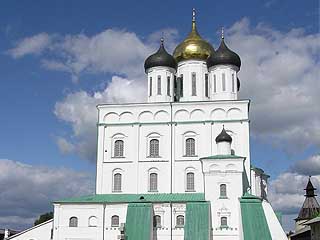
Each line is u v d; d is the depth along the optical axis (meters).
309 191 106.62
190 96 80.75
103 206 66.56
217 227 64.06
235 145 71.50
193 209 63.94
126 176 72.12
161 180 71.38
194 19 88.62
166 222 65.31
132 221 62.66
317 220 62.75
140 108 74.94
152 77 80.12
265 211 65.62
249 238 59.25
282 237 64.06
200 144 72.12
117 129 74.44
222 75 78.44
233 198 65.06
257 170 78.75
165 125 73.56
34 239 69.75
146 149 72.94
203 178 68.38
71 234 66.19
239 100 73.06
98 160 73.19
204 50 83.06
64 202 67.25
